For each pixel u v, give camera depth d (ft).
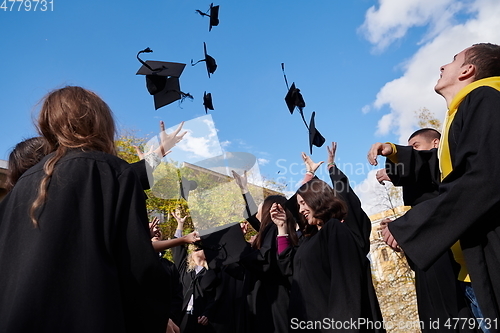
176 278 15.67
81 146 5.17
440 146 7.14
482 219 5.57
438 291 8.23
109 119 5.72
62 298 4.16
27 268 4.22
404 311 38.29
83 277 4.27
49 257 4.26
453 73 7.16
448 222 5.62
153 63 11.03
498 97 5.85
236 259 8.87
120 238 4.69
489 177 5.41
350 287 8.51
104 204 4.74
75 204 4.63
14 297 4.13
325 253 9.61
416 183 8.93
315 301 9.20
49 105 5.42
